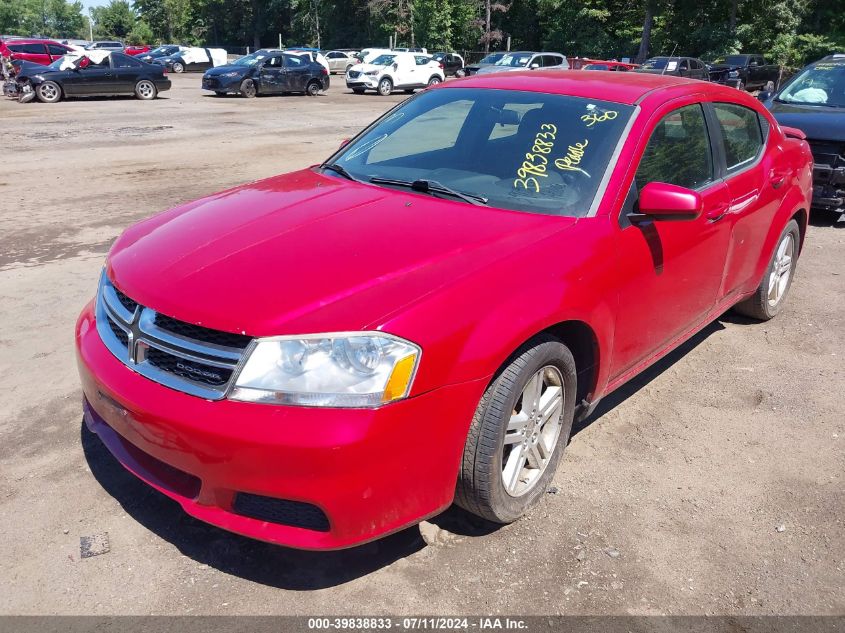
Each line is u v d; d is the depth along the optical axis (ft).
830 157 25.23
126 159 38.06
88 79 73.10
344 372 7.53
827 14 142.92
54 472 10.50
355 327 7.63
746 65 102.01
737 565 9.19
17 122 53.42
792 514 10.25
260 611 8.12
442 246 9.02
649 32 139.44
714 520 10.05
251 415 7.51
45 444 11.21
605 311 9.98
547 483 10.12
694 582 8.86
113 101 73.67
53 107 65.92
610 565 9.07
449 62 124.88
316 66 88.48
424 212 10.07
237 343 7.77
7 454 10.92
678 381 14.24
